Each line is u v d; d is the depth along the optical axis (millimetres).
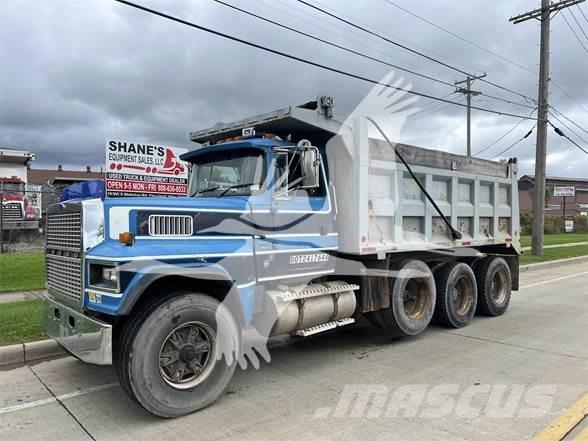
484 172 8352
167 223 4414
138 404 4004
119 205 4273
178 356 4234
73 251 4465
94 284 4188
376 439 3709
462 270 7598
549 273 14695
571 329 7266
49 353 5840
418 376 5145
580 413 4129
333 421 4043
